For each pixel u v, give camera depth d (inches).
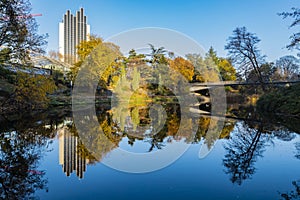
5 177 153.1
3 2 434.6
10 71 560.4
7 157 199.3
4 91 520.1
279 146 247.4
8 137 281.1
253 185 141.2
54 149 225.3
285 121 453.7
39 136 288.0
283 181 148.3
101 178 151.3
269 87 831.1
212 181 148.3
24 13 475.2
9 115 474.9
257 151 225.5
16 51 477.7
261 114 581.9
